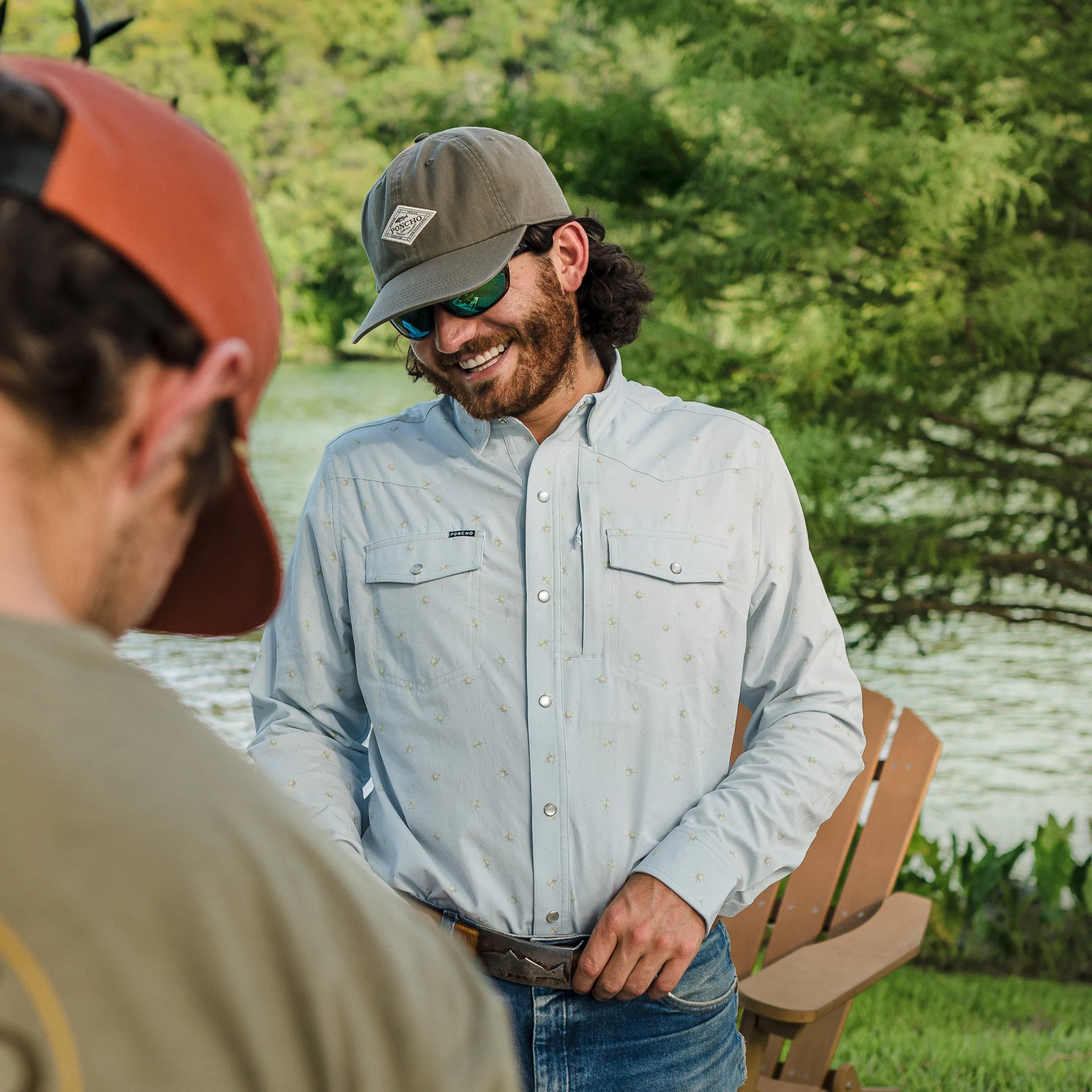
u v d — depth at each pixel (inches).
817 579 69.2
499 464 66.4
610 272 68.8
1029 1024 150.8
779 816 63.2
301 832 19.1
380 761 67.8
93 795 17.2
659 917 60.0
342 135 1100.5
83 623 20.6
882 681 337.1
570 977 61.6
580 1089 61.9
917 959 176.1
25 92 19.1
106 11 618.2
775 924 99.4
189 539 26.3
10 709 17.4
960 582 222.1
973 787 259.9
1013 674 343.0
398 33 1154.7
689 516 65.6
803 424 199.2
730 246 204.5
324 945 18.3
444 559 65.3
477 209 63.4
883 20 209.8
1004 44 185.6
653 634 63.7
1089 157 198.2
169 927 17.1
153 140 19.9
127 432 19.8
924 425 223.5
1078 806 248.5
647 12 206.1
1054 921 176.7
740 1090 78.7
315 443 717.3
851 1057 135.1
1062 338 207.0
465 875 63.0
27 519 19.1
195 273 19.8
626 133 209.8
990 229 191.6
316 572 69.4
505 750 63.1
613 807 62.6
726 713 65.9
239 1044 17.3
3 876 16.6
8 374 18.6
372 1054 18.6
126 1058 16.7
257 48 1135.6
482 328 63.4
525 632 63.8
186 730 18.7
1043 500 223.0
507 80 232.4
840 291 200.8
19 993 16.5
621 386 68.6
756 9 201.8
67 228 18.7
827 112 187.9
